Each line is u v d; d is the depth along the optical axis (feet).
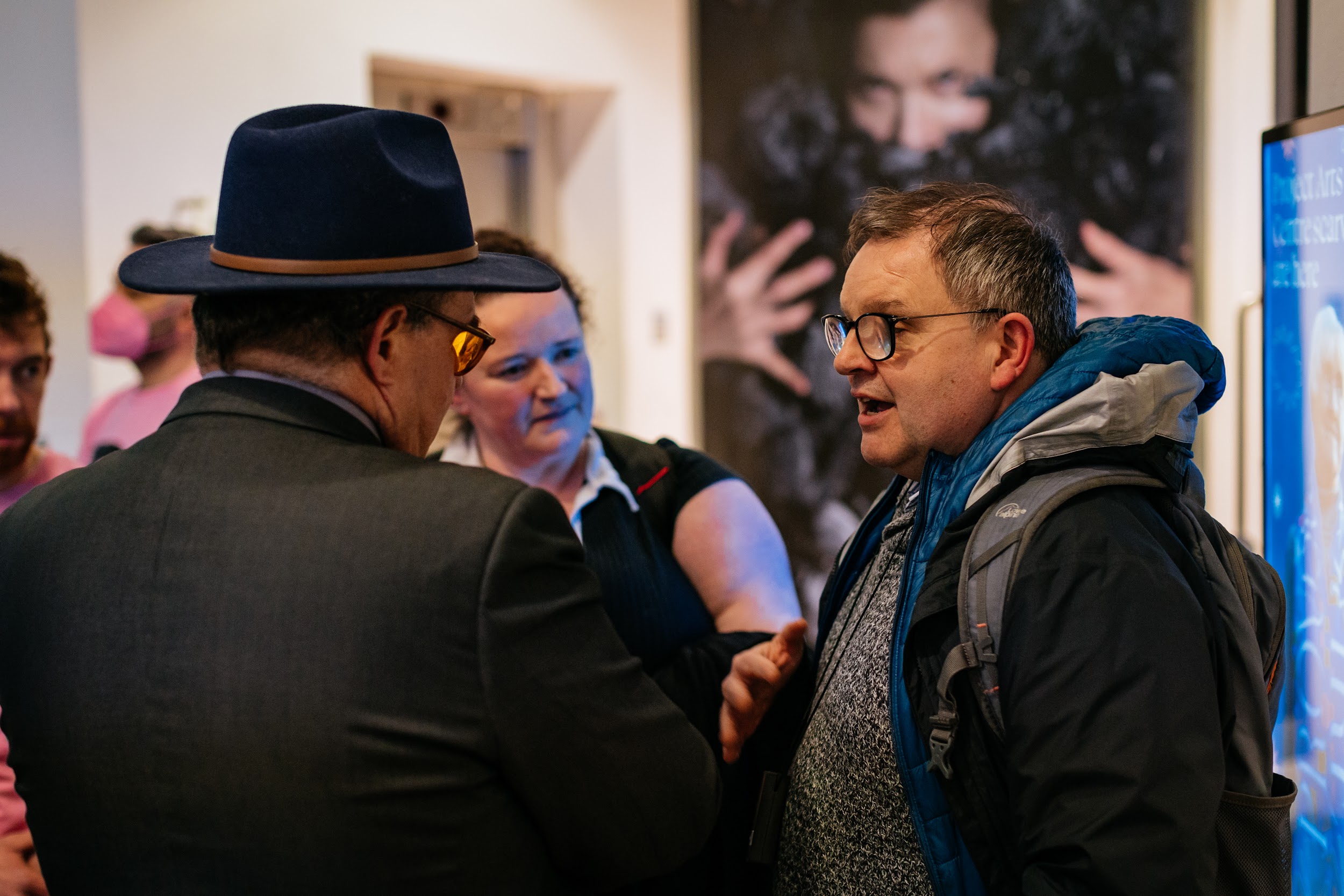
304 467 3.04
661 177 13.93
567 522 3.23
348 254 3.07
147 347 8.70
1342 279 3.89
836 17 12.72
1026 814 3.05
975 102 12.24
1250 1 11.40
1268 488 4.60
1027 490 3.31
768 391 13.65
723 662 4.79
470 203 13.82
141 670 2.92
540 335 4.98
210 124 10.42
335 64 11.19
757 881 4.56
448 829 2.87
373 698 2.81
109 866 2.99
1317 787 4.27
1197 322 12.07
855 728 3.74
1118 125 11.89
